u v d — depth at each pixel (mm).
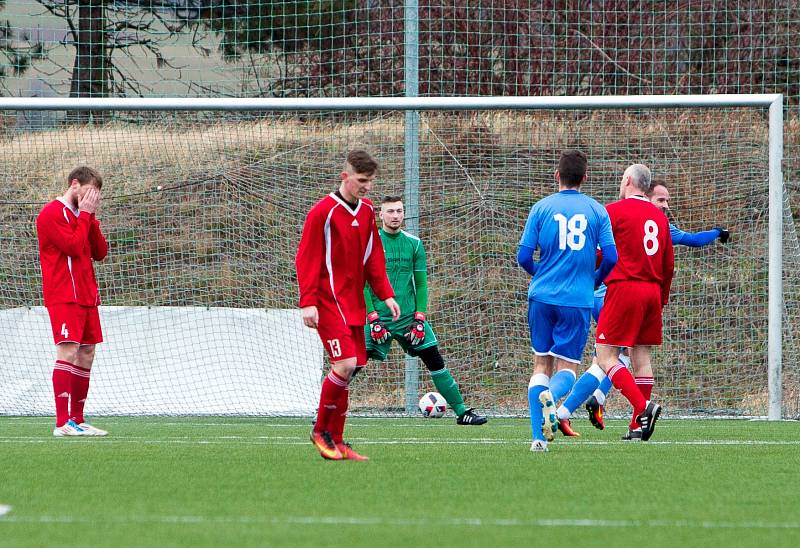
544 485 18969
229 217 49438
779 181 38062
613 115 48938
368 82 54062
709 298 45500
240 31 59719
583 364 46094
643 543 13281
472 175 49156
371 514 15469
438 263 47562
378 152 50406
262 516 15242
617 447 26906
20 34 68125
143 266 48875
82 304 29672
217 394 41812
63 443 27906
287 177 49625
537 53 54938
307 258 22156
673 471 21359
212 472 20828
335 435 23672
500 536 13641
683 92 56656
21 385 41812
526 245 24516
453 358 45906
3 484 18938
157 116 52000
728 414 41688
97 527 14250
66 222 28953
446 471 21078
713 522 14938
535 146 49250
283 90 58750
